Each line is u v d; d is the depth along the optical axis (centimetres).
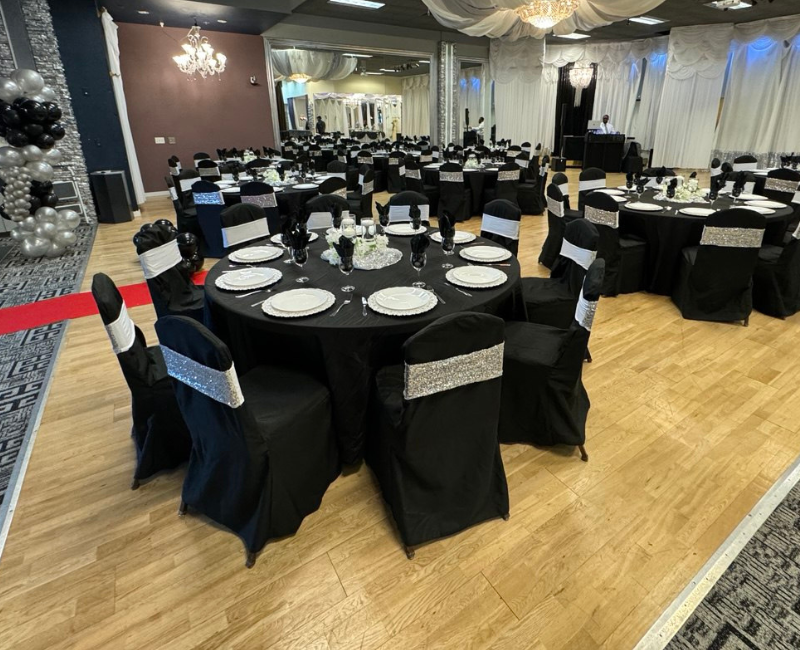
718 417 253
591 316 199
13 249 591
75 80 733
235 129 1027
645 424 249
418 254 232
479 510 188
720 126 1109
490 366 167
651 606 158
